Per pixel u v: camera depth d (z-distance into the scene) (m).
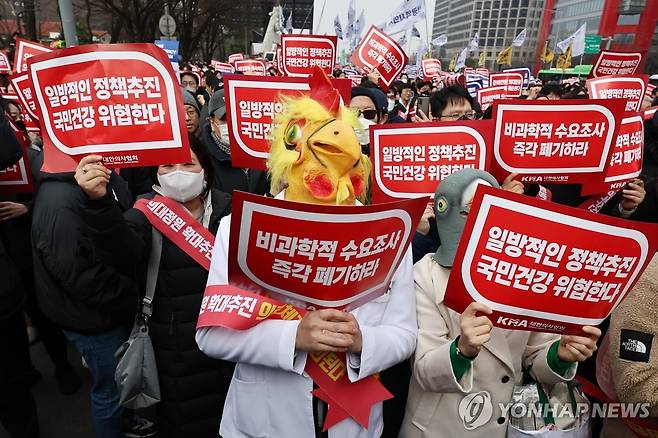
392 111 7.30
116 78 1.74
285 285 1.18
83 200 1.70
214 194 2.17
